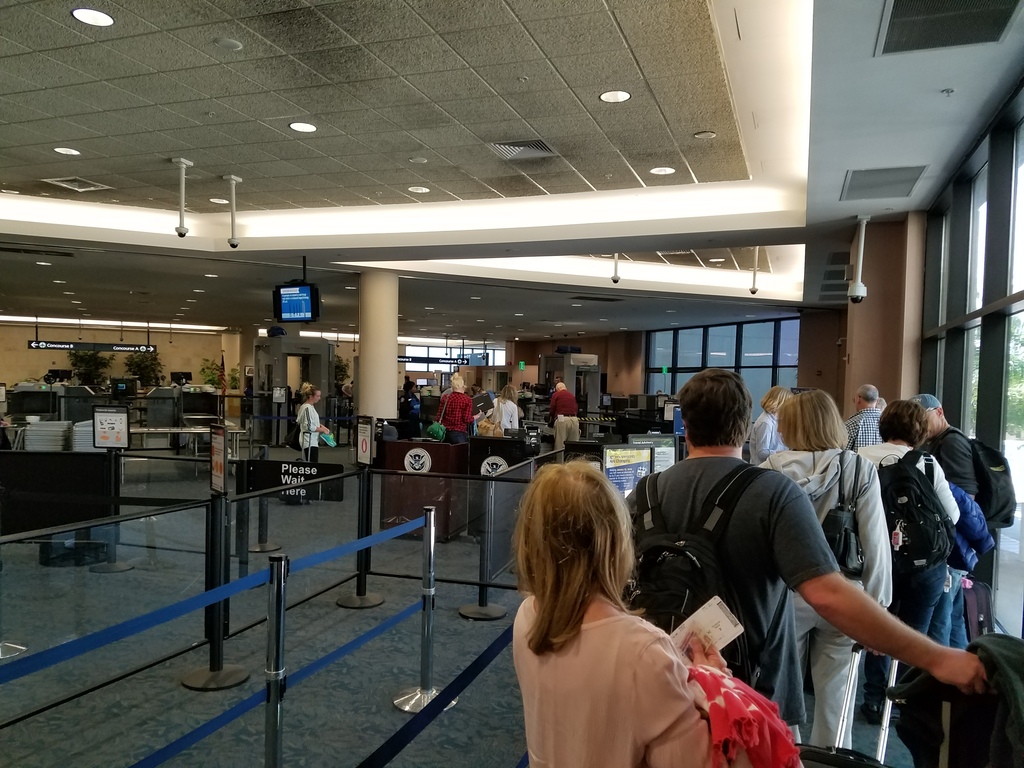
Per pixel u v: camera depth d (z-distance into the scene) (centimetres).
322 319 2594
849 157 601
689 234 949
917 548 305
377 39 511
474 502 667
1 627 459
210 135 729
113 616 491
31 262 1333
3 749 325
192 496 938
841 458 254
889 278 856
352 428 1484
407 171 847
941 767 149
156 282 1639
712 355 2580
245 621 502
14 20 487
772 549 169
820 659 263
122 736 338
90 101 637
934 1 353
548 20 479
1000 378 511
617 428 1362
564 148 747
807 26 478
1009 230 511
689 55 525
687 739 114
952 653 140
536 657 127
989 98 475
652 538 179
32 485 580
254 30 500
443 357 4409
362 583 549
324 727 352
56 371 2664
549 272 1512
